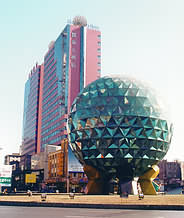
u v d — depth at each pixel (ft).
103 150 117.19
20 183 352.28
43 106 514.68
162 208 62.64
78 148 125.08
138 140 116.67
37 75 565.12
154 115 120.67
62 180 261.03
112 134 116.26
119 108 117.80
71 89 433.89
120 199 85.61
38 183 315.99
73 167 245.86
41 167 321.11
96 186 124.36
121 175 121.60
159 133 121.08
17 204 75.72
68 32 454.81
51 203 71.72
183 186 303.89
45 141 483.10
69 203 69.82
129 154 116.26
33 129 549.95
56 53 469.57
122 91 121.49
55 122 443.73
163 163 334.44
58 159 276.00
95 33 471.21
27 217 46.14
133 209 63.62
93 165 123.24
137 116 117.39
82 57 450.30
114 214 51.31
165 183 308.19
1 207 68.64
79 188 254.47
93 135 119.03
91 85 129.70
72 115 129.18
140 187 125.39
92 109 121.19
